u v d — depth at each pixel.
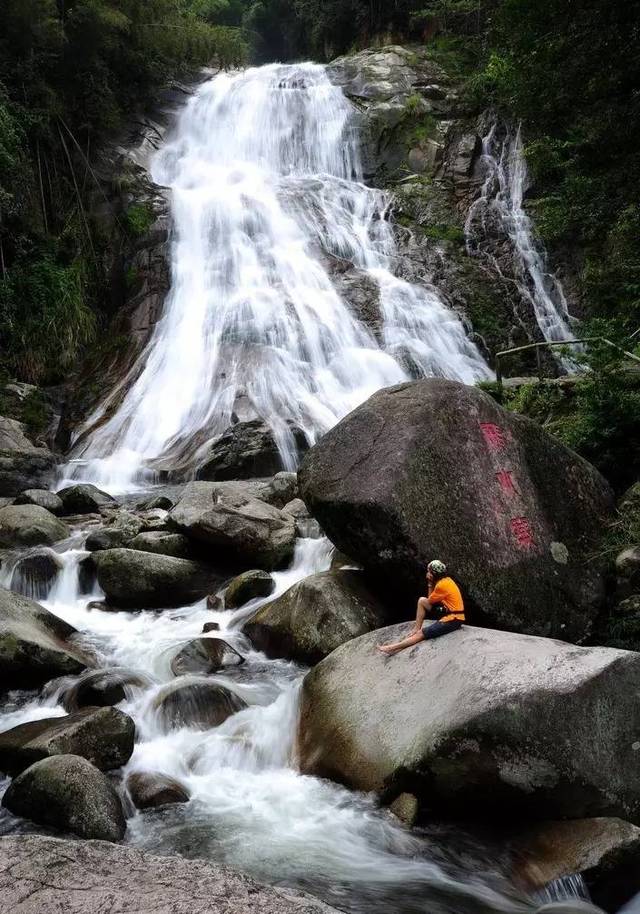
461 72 27.42
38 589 10.27
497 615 7.29
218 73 30.42
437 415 7.79
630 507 8.52
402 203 24.08
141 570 9.65
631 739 5.22
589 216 15.55
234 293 20.22
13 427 16.36
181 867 3.92
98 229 22.41
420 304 20.39
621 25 12.01
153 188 23.45
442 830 5.38
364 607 7.84
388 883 4.88
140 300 20.91
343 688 6.42
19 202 20.30
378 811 5.54
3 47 21.47
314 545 10.20
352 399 17.23
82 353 20.20
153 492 14.47
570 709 5.12
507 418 8.25
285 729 6.65
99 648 8.48
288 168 26.66
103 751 6.15
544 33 13.06
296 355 18.38
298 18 35.62
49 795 5.36
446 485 7.53
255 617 8.48
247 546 10.03
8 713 7.18
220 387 17.44
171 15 26.81
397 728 5.73
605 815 5.08
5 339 19.44
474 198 24.27
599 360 9.73
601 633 7.79
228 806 5.75
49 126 22.41
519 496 7.91
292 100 27.47
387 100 26.88
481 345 20.05
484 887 4.87
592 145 14.49
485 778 5.18
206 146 26.98
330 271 21.09
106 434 17.17
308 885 4.84
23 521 11.56
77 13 21.80
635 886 4.75
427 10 29.34
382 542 7.29
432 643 6.25
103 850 4.09
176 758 6.34
